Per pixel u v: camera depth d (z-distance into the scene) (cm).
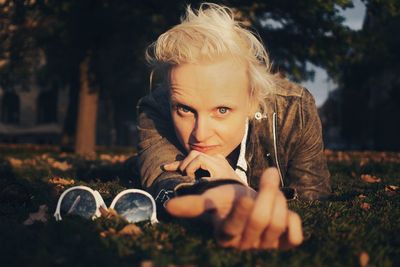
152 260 70
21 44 540
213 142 90
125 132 1661
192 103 88
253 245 68
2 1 497
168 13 459
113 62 580
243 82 90
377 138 1219
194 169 88
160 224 88
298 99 115
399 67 816
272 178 62
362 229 91
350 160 356
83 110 584
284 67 500
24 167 273
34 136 1666
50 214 102
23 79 621
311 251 76
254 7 416
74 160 337
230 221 64
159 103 108
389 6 404
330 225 92
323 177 123
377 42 496
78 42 561
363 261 73
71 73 684
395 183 184
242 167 105
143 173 102
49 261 71
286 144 114
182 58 86
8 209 114
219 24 88
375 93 1230
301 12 436
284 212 63
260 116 108
